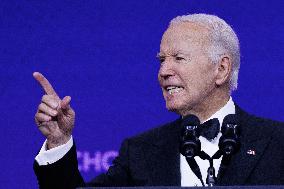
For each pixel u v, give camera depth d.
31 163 11.36
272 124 7.41
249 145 7.16
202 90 7.34
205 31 7.37
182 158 7.32
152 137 7.62
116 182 7.48
